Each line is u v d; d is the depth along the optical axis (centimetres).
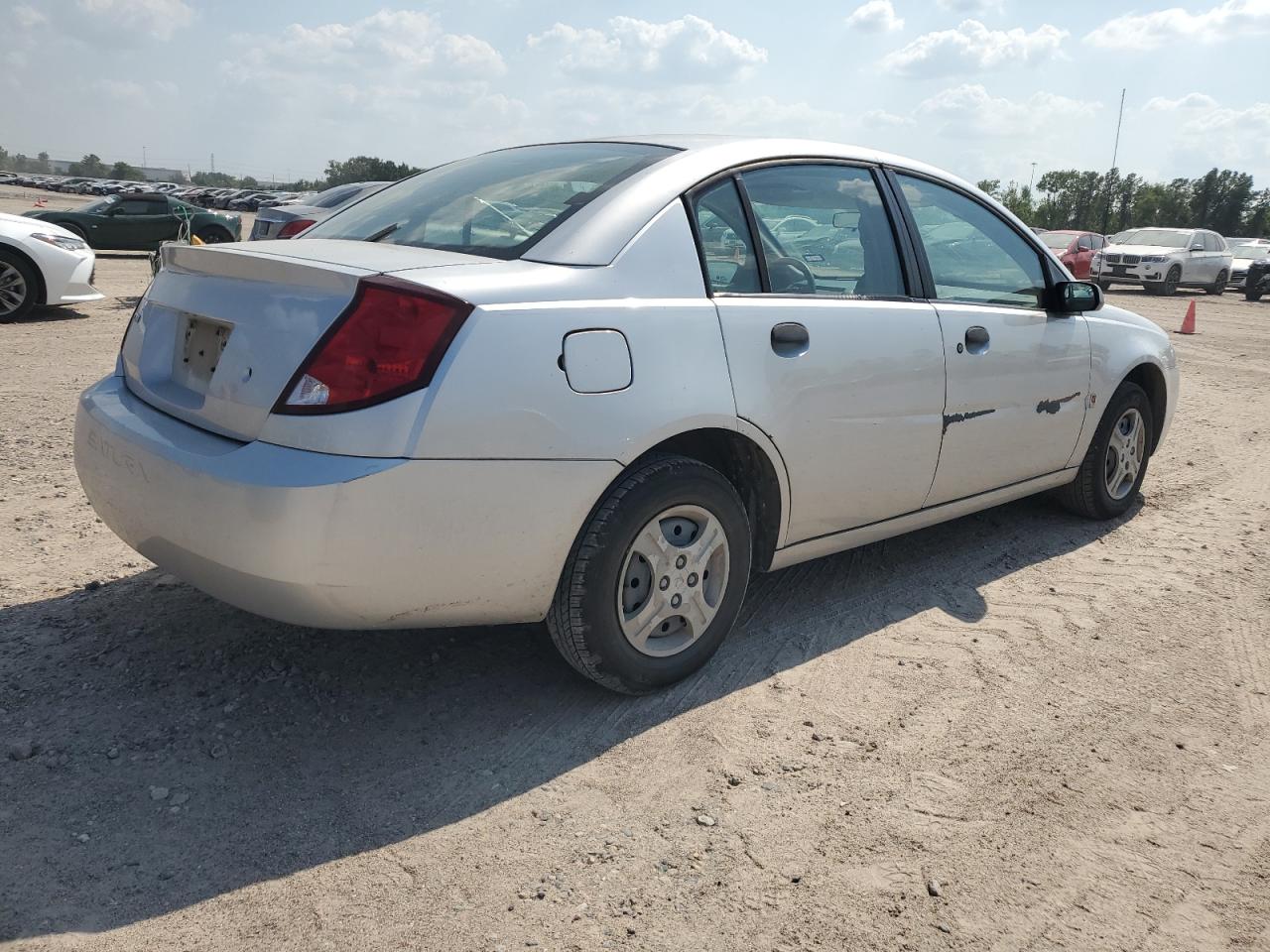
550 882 221
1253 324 1727
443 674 312
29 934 197
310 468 234
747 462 315
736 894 220
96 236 2106
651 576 289
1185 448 684
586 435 261
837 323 327
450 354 241
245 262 260
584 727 286
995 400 393
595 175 313
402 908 211
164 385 285
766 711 300
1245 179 10600
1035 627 370
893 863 233
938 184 394
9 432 561
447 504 244
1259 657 351
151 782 249
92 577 369
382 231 317
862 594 395
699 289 294
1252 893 228
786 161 338
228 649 319
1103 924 216
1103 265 2438
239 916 206
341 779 256
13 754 256
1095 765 278
